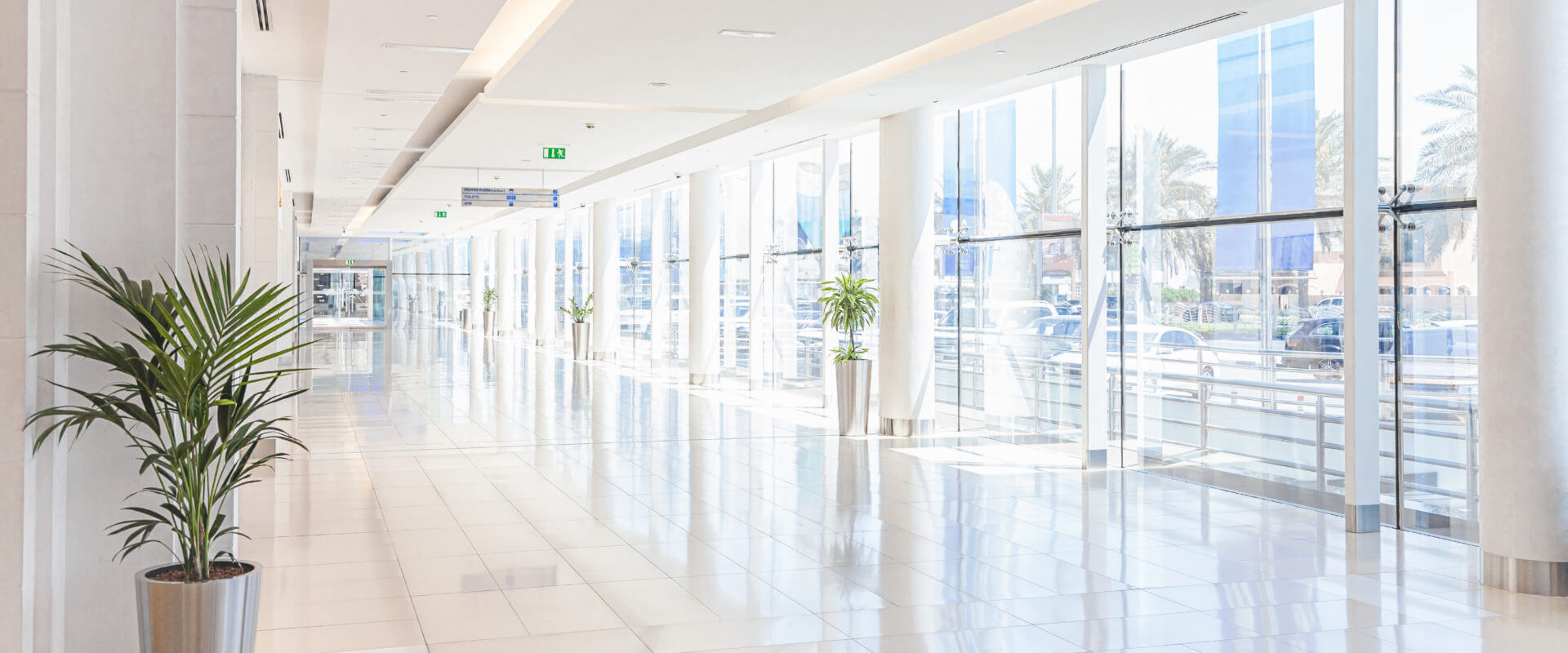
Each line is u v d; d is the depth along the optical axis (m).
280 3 8.21
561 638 5.21
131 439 4.79
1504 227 6.05
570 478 9.69
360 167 17.81
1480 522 6.31
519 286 37.25
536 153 16.41
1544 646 5.11
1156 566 6.65
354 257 43.81
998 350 12.48
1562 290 5.95
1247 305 9.04
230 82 5.18
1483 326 6.22
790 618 5.56
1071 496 8.95
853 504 8.60
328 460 10.66
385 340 33.78
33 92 4.24
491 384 18.78
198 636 4.19
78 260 4.69
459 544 7.18
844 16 8.05
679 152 16.17
